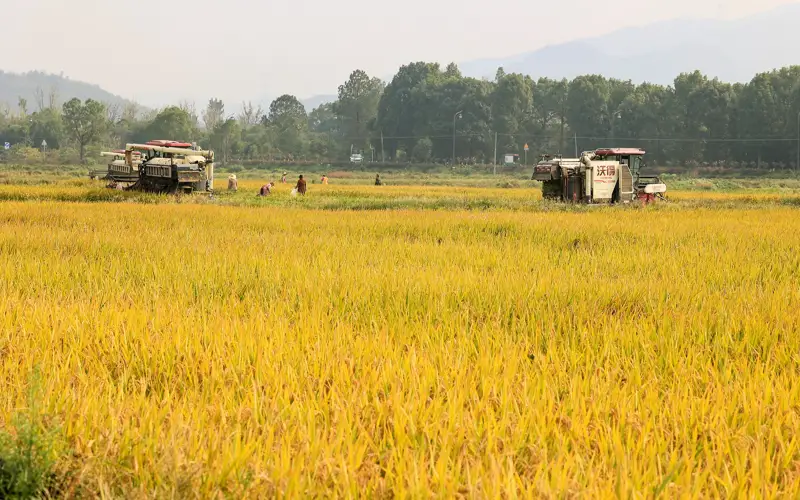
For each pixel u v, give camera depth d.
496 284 13.11
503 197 55.44
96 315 9.88
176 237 20.78
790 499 5.05
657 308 11.59
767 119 173.62
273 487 5.04
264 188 50.31
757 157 174.50
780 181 135.50
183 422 6.04
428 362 7.93
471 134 198.75
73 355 8.23
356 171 192.38
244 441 5.79
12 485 5.11
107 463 5.38
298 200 44.91
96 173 78.06
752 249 19.75
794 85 172.75
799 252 19.28
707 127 179.50
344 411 6.16
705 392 7.28
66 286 13.09
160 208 32.59
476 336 9.61
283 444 5.64
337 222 27.16
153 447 5.62
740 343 9.41
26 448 5.25
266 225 25.88
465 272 14.30
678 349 9.22
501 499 5.06
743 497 5.05
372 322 10.29
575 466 5.46
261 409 6.51
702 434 6.27
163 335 8.87
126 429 5.86
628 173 43.94
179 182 45.16
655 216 32.06
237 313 10.80
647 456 5.73
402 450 5.77
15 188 52.97
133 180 52.12
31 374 6.27
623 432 6.25
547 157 45.50
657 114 187.50
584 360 8.66
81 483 5.09
